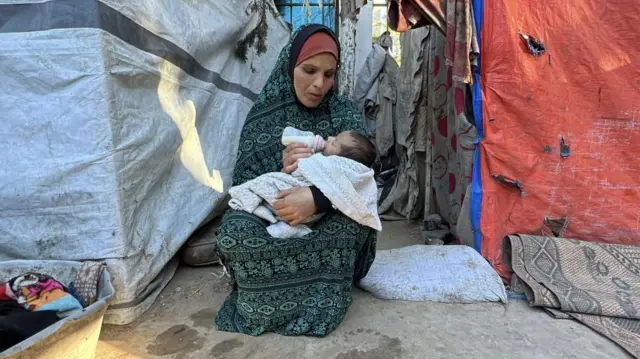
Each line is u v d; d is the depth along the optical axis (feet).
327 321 5.51
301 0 16.84
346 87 10.07
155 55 6.90
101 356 5.13
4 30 5.50
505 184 7.58
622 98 7.27
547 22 7.23
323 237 5.47
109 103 5.73
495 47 7.25
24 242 5.92
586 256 7.10
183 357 5.10
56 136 5.74
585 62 7.27
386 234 11.04
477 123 7.57
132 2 6.28
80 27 5.50
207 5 9.24
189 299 6.69
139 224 6.40
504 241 7.66
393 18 7.75
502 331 5.71
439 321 5.95
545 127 7.39
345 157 5.71
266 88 6.51
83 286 5.31
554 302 6.25
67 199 5.82
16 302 4.65
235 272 5.42
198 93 8.52
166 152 7.20
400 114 12.88
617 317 6.00
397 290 6.60
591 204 7.55
